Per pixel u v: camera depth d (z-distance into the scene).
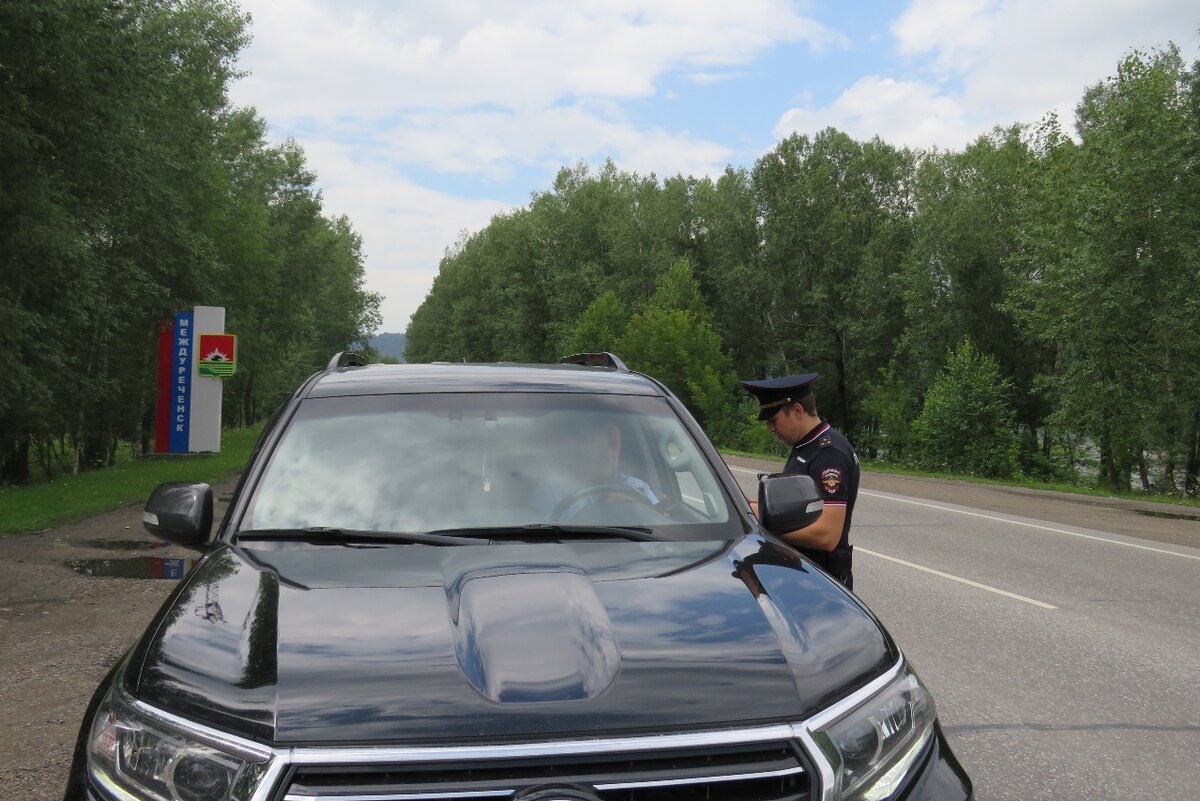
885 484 26.17
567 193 89.38
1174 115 32.06
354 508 3.14
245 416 79.31
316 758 1.91
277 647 2.25
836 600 2.67
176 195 33.88
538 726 1.97
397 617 2.38
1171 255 32.38
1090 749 5.05
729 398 60.47
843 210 65.62
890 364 58.81
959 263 53.66
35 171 21.72
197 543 3.22
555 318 88.19
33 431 30.34
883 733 2.21
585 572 2.68
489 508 3.17
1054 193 37.34
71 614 8.13
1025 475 41.41
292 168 63.22
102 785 2.07
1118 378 35.00
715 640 2.30
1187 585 10.16
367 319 96.00
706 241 80.19
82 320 25.09
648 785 1.93
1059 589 9.84
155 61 26.23
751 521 3.28
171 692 2.15
